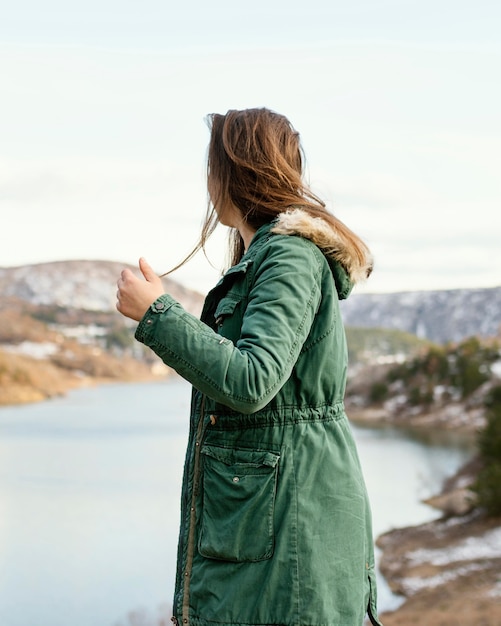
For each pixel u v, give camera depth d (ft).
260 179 5.73
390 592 46.47
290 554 5.11
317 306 5.34
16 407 227.40
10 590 50.85
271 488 5.17
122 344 313.73
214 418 5.35
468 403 172.35
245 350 4.93
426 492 84.79
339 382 5.47
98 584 52.21
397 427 165.68
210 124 6.11
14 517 76.43
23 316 299.79
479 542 56.70
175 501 84.28
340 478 5.33
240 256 6.91
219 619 5.15
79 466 112.47
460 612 40.16
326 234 5.42
